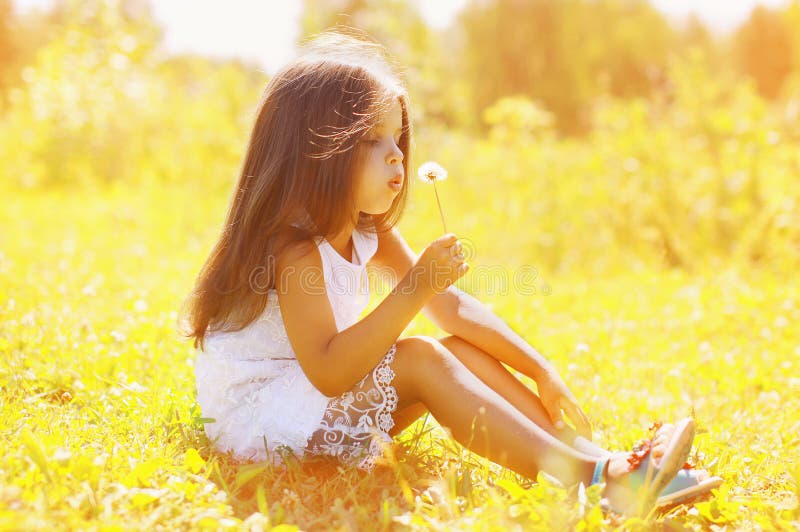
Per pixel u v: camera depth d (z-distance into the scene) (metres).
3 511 1.61
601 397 2.92
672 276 5.70
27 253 5.64
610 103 7.90
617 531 1.79
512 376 2.23
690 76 7.31
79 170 11.00
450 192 8.05
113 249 6.15
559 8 26.30
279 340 2.16
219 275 2.19
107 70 12.11
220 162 10.09
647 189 6.67
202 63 13.02
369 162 2.16
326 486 2.03
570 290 5.32
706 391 3.13
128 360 3.06
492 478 2.17
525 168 8.13
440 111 11.61
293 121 2.14
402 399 2.12
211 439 2.26
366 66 2.22
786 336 3.98
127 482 1.94
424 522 1.83
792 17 9.73
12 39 29.95
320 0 11.49
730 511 1.96
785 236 6.00
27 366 2.93
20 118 11.70
